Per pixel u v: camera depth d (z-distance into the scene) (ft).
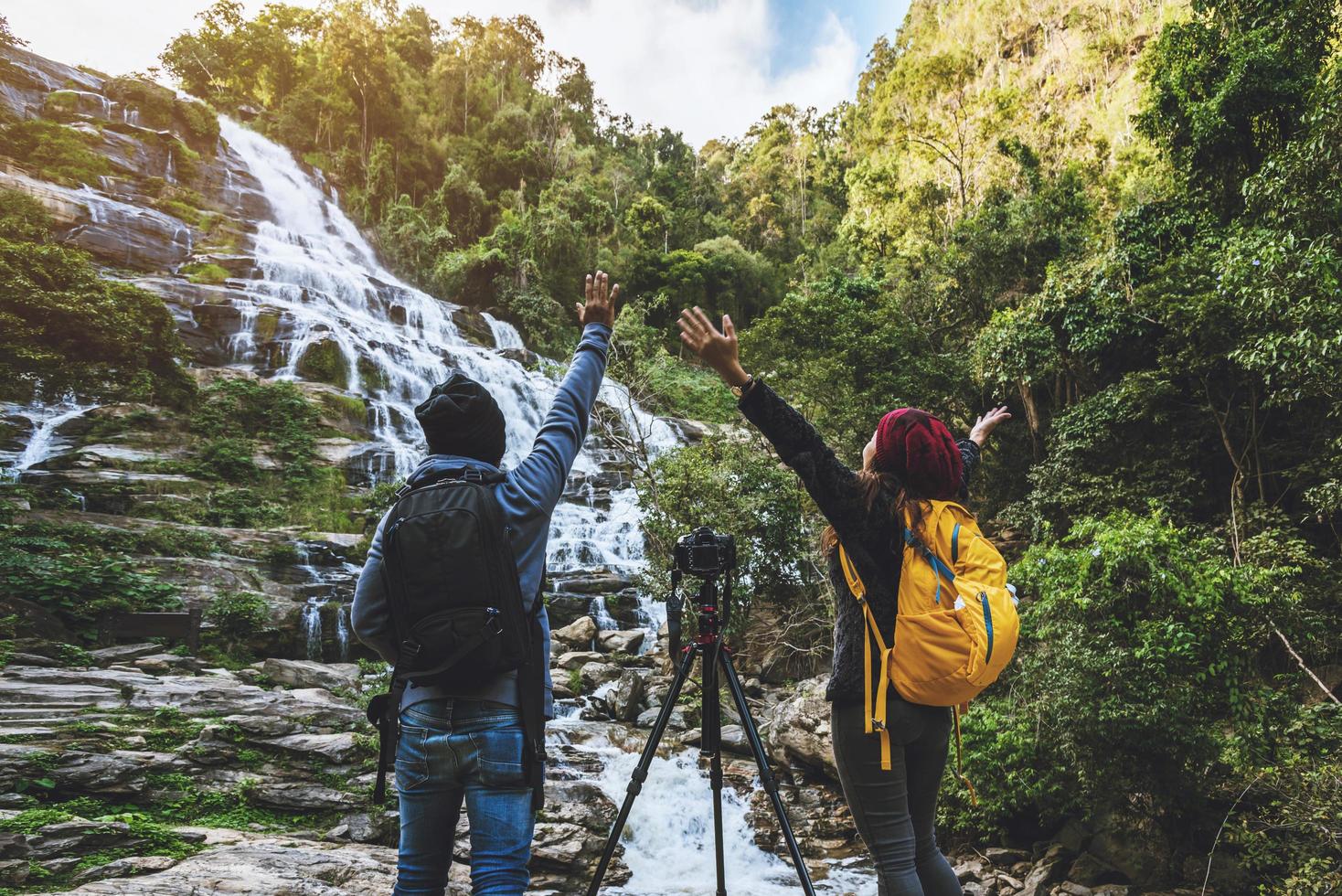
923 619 5.24
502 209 118.11
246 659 27.22
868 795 5.54
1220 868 17.57
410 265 101.71
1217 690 18.39
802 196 165.68
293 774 16.71
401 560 4.69
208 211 81.82
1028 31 153.58
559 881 16.62
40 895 10.16
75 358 40.81
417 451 51.60
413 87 132.36
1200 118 44.34
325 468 45.42
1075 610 18.95
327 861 12.73
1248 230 37.65
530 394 69.87
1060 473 40.75
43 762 14.17
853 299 59.88
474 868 4.58
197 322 59.88
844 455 46.91
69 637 24.34
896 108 136.15
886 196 103.50
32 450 39.73
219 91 126.00
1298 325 24.27
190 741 16.88
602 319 6.33
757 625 33.94
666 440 61.77
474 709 4.67
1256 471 38.04
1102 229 68.54
